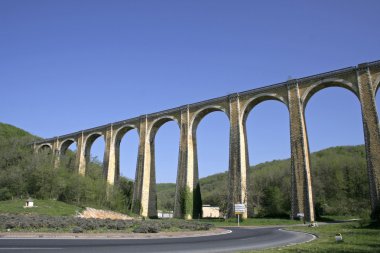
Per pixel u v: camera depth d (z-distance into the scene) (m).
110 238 22.08
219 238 23.55
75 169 75.56
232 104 54.62
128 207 66.19
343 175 87.88
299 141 46.38
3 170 68.88
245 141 53.50
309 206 43.75
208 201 107.62
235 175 51.25
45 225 26.77
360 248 15.93
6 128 111.00
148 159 64.12
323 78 46.19
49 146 85.19
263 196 69.81
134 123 67.81
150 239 22.02
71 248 15.75
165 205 126.44
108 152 70.69
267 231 31.47
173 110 62.22
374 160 39.69
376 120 40.47
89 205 61.25
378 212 36.94
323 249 15.59
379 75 41.53
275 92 50.50
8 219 29.64
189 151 57.94
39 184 62.75
